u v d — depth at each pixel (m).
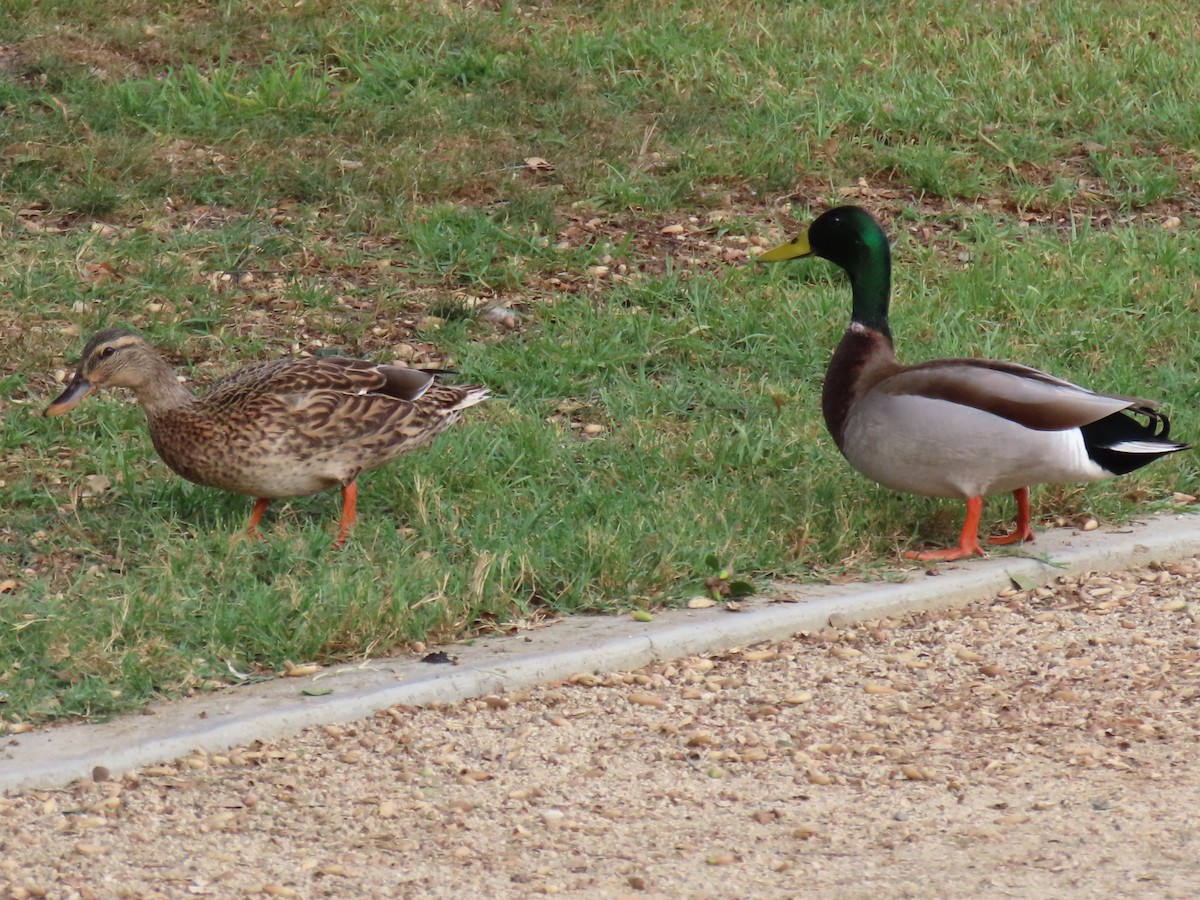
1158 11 23.34
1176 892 6.86
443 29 21.11
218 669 9.18
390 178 17.48
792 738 8.66
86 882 7.08
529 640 9.67
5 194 16.80
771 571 10.64
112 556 10.88
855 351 11.20
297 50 20.66
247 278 15.74
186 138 18.38
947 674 9.50
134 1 21.36
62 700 8.76
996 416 10.33
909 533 11.39
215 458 10.82
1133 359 14.75
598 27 21.97
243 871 7.19
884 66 21.00
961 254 17.17
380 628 9.55
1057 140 19.58
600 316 15.28
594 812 7.82
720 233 17.14
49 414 10.77
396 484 11.80
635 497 11.72
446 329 14.92
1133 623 10.22
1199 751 8.41
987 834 7.50
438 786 8.09
